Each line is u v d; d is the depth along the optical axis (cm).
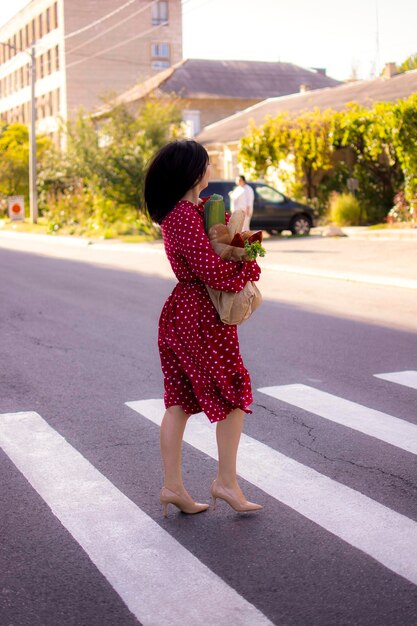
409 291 1336
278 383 734
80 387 729
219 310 407
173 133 3164
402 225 2455
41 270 1811
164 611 332
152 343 930
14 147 5481
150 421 619
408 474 494
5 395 704
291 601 338
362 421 610
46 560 382
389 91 3222
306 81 5828
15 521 430
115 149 2862
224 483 435
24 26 7550
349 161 2983
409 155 2492
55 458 533
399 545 391
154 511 442
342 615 326
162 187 409
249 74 5712
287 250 2075
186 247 398
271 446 550
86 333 1002
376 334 970
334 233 2461
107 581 360
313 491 465
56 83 6856
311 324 1045
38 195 4400
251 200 2009
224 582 356
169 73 5525
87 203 3297
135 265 1892
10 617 330
